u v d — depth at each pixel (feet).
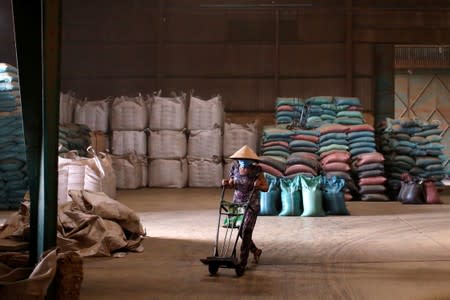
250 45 61.05
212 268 18.38
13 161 35.24
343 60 60.59
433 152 45.75
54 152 14.78
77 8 61.16
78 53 61.21
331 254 22.11
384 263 20.47
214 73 61.21
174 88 61.11
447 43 60.95
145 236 26.05
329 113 47.75
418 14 60.85
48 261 13.37
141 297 15.76
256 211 19.04
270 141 44.06
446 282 17.69
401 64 67.46
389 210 36.83
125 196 44.70
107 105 52.37
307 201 33.60
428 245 24.09
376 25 60.85
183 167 51.44
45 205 14.71
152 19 61.11
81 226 21.89
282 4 60.85
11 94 35.06
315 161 40.83
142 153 51.49
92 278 17.90
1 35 58.29
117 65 61.21
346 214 34.19
